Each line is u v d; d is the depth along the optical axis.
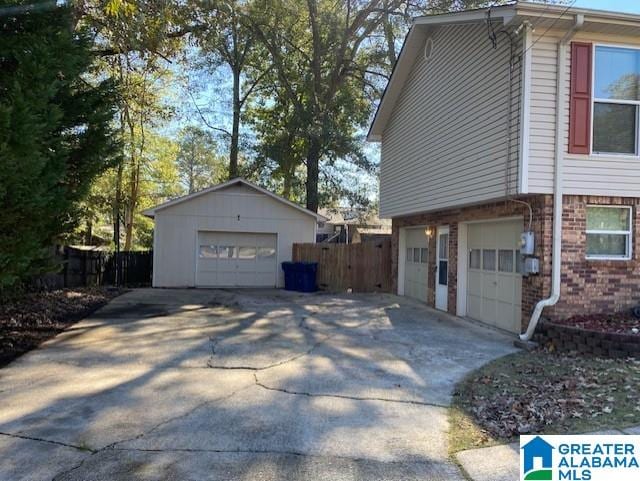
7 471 3.75
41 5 7.09
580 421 4.64
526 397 5.47
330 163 26.31
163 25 13.98
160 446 4.22
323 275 18.28
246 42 26.41
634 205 8.76
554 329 8.02
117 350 7.84
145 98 18.38
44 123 6.55
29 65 6.66
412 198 13.58
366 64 25.02
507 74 8.88
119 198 24.80
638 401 5.09
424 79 12.77
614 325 7.85
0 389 5.80
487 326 10.39
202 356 7.49
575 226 8.54
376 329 9.92
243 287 19.33
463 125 10.55
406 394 5.73
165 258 18.92
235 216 19.38
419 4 21.73
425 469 3.82
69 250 15.48
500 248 10.20
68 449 4.15
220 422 4.79
